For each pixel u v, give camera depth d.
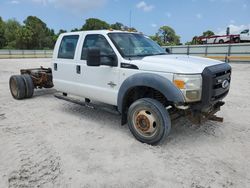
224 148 3.96
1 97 7.68
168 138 4.33
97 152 3.76
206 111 4.07
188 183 2.99
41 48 72.19
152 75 3.80
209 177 3.12
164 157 3.62
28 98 7.50
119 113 4.45
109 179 3.05
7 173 3.17
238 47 23.97
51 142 4.12
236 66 19.69
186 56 4.69
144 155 3.67
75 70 5.19
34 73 7.95
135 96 4.37
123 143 4.08
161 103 3.93
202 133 4.58
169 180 3.05
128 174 3.17
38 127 4.86
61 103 6.85
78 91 5.21
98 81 4.72
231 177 3.12
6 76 13.00
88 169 3.27
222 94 4.18
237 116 5.62
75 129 4.76
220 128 4.84
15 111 6.02
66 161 3.47
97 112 5.94
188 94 3.58
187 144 4.09
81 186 2.92
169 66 3.72
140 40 5.04
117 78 4.36
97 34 4.78
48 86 7.81
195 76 3.60
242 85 9.99
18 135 4.43
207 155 3.71
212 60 4.48
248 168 3.35
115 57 4.37
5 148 3.88
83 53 5.03
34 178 3.07
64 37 5.57
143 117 3.95
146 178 3.08
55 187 2.89
